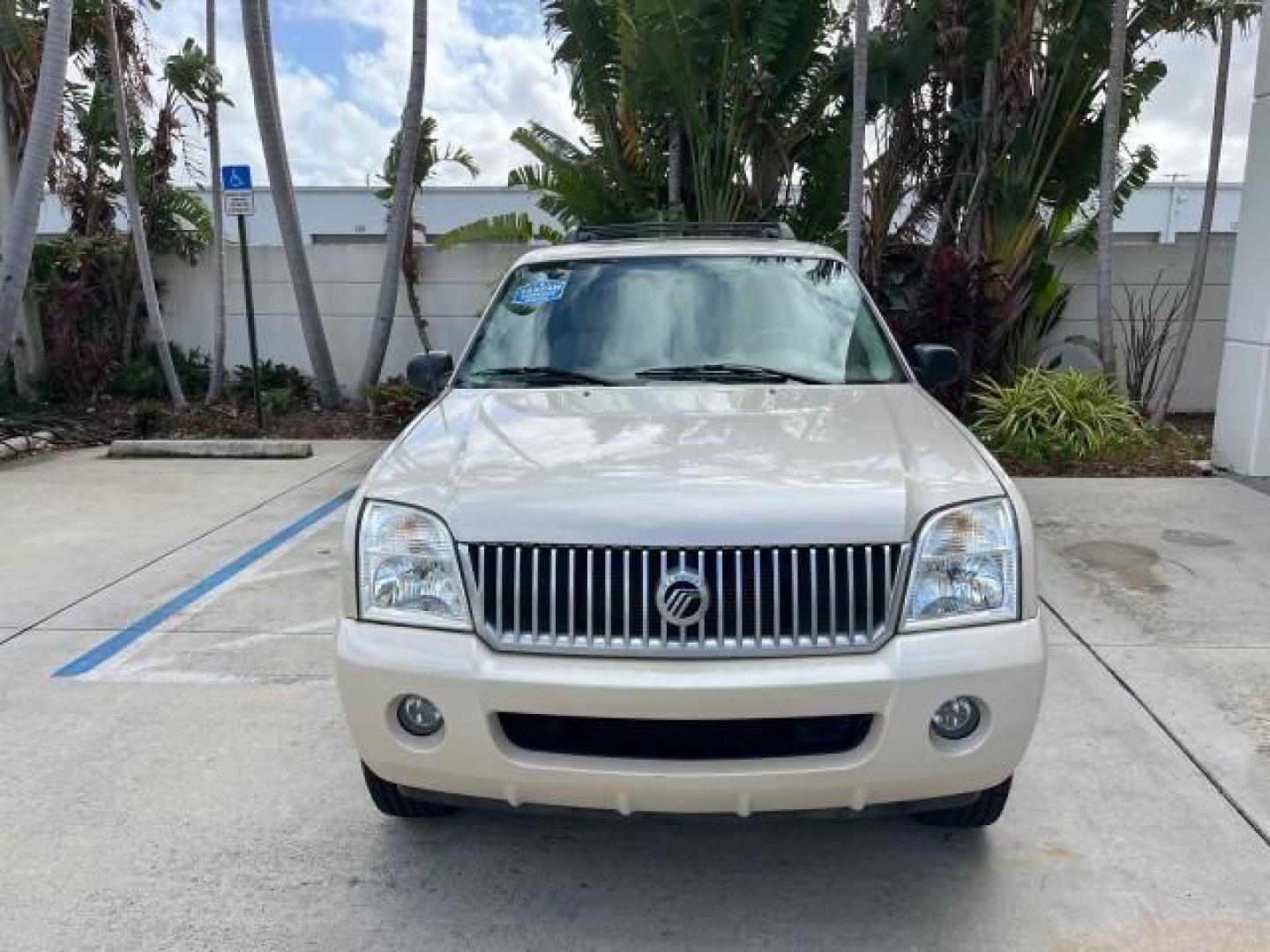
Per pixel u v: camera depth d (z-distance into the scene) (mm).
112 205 12633
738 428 3268
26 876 3184
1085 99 10344
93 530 7199
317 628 5273
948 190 11086
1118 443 8875
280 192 11016
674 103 10375
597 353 4062
